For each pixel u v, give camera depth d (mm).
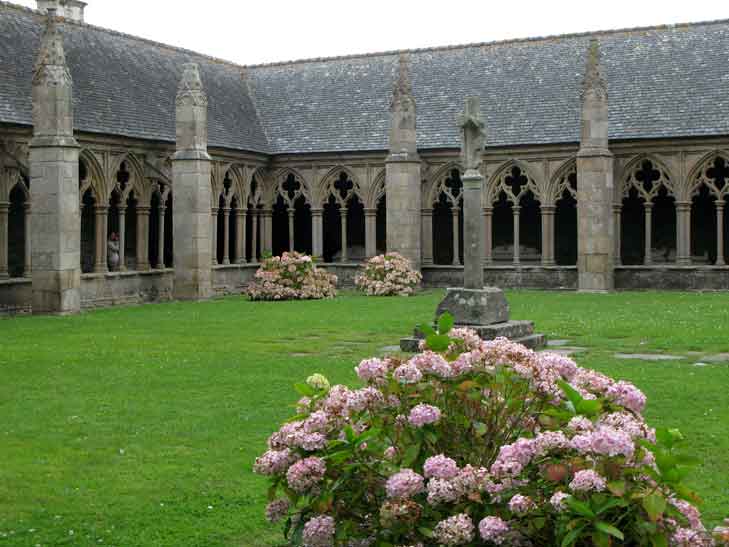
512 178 36688
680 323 19938
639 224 35406
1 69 26328
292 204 36281
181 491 8180
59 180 23984
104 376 13719
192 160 29047
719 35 33281
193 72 29281
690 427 10117
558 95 33875
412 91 36312
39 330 19875
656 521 5094
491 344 6316
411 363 6012
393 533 5543
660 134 31203
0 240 25406
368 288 30969
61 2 37906
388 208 32812
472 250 17578
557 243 36750
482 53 36531
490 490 5340
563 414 5754
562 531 5109
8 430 10406
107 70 30953
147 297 30391
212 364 14773
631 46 34344
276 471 5895
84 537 7062
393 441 5965
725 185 30734
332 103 37094
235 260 35250
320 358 15398
